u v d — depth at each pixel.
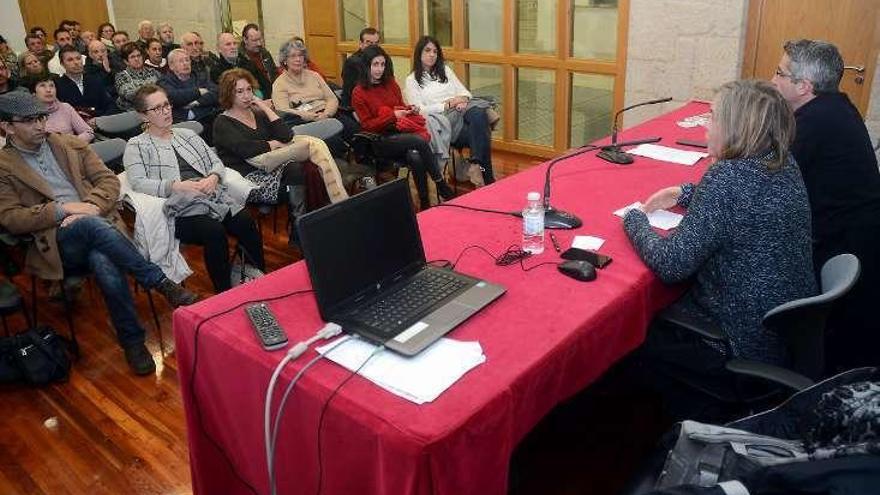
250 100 3.46
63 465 2.11
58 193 2.77
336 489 1.33
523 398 1.33
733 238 1.66
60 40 6.23
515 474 1.99
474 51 5.45
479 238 2.00
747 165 1.66
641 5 4.45
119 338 2.62
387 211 1.62
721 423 1.73
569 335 1.46
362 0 6.00
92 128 4.11
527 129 5.42
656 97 4.59
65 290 2.88
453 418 1.18
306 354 1.38
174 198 2.84
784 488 1.00
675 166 2.65
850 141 2.32
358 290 1.53
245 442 1.53
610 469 2.02
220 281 2.99
